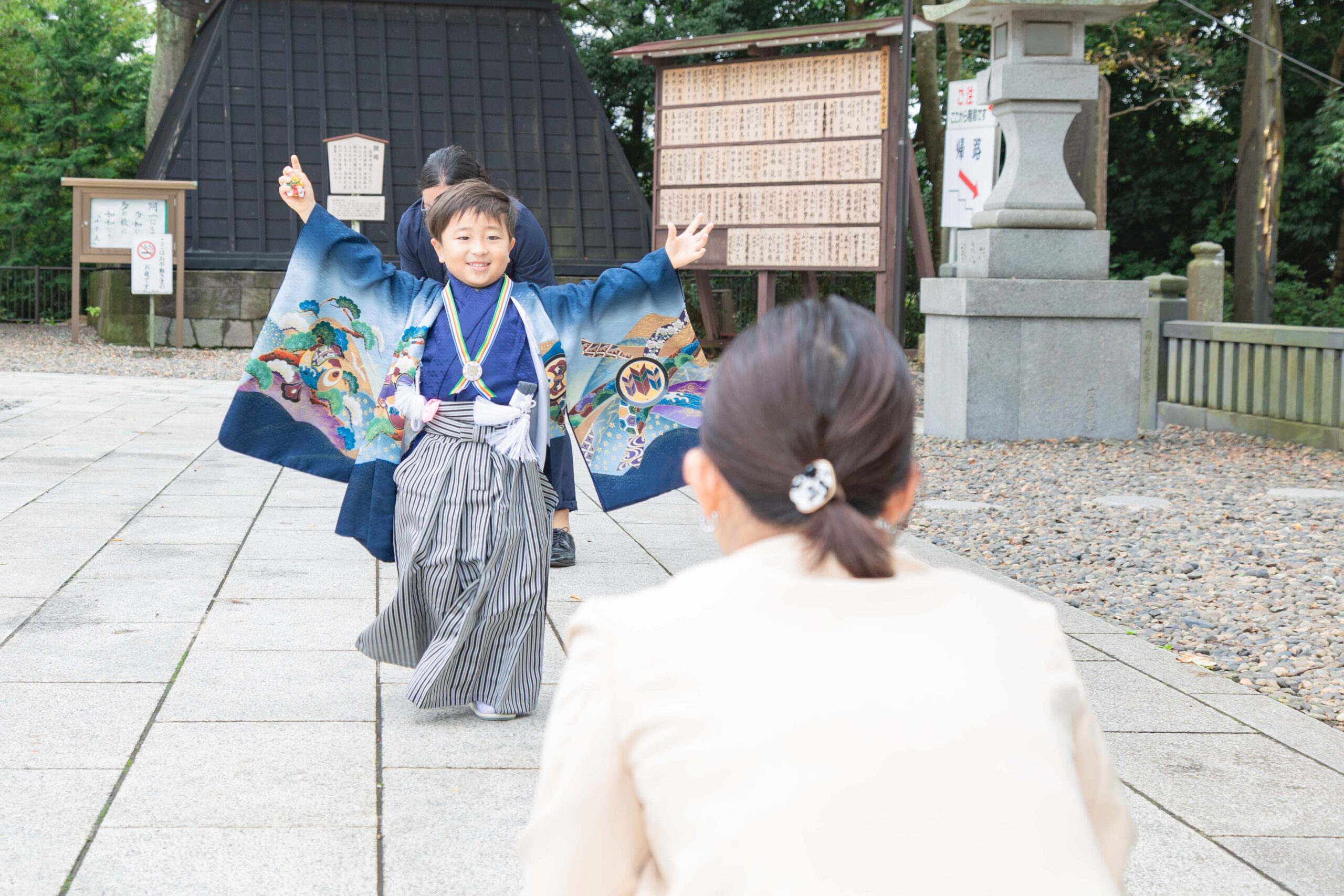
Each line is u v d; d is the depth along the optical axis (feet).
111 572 16.48
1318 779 10.48
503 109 64.23
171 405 36.91
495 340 11.25
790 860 2.96
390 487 11.54
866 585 3.30
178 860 8.41
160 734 10.77
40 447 27.84
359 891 8.10
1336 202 71.61
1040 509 23.43
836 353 3.39
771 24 82.64
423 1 65.16
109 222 56.18
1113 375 32.63
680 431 12.82
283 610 14.85
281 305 11.64
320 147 62.18
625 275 12.42
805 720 3.10
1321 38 67.87
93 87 77.77
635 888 3.34
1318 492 24.82
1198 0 63.26
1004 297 31.89
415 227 16.14
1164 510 23.20
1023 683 3.27
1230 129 73.51
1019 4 31.42
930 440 32.68
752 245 49.78
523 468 11.28
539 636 11.41
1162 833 9.34
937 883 2.94
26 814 9.04
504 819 9.28
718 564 3.45
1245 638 15.14
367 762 10.32
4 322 74.95
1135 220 76.59
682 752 3.16
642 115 90.53
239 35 63.00
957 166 45.91
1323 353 31.32
